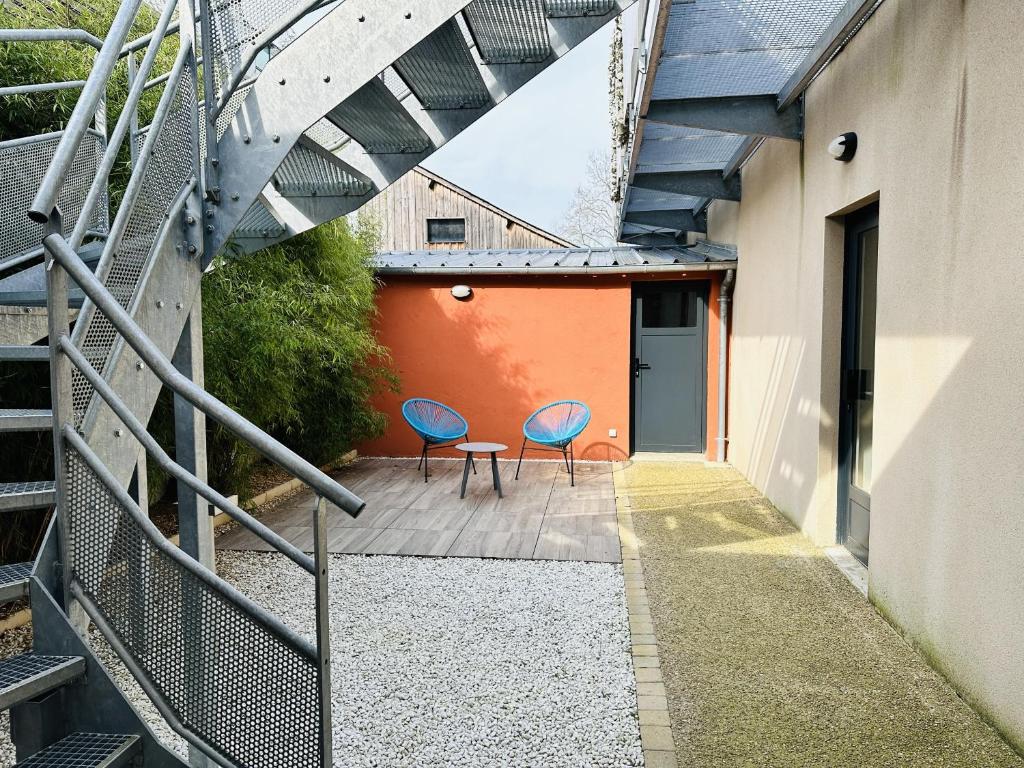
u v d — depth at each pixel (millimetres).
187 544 2471
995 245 2109
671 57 3711
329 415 6172
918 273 2639
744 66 3850
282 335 4355
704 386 7164
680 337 7168
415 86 2814
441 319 7254
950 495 2359
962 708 2205
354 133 2918
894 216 2877
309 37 2412
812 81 4020
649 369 7246
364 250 6578
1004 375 2049
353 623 2969
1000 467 2061
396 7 2361
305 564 1271
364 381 6578
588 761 1943
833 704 2232
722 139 5289
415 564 3775
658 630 2846
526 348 7176
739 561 3729
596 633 2826
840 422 3910
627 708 2232
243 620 1354
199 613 1392
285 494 5582
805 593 3238
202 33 2402
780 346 4805
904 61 2785
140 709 2297
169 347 2217
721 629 2842
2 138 3191
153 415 3711
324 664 1274
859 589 3281
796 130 4293
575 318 7094
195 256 2379
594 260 7082
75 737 1439
